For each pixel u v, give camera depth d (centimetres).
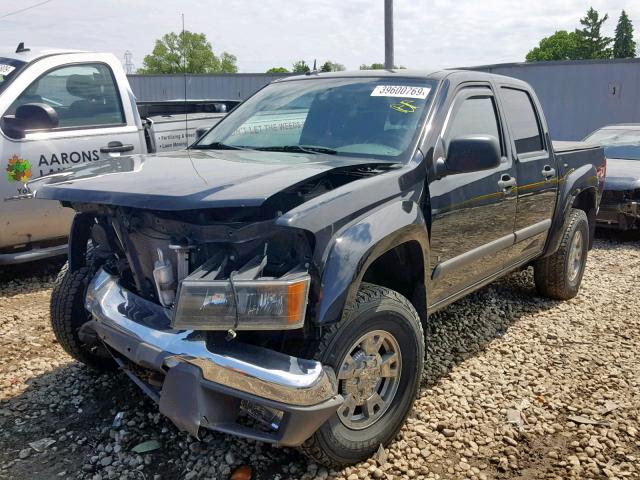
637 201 832
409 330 302
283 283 244
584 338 472
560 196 514
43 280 592
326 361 262
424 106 366
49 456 297
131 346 272
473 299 554
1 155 520
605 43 9275
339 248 261
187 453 299
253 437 252
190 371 250
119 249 336
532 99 493
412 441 316
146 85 2350
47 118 506
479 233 391
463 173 346
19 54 577
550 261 539
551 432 332
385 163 330
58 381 372
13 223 538
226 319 240
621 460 309
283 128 396
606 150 998
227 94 2270
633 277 665
